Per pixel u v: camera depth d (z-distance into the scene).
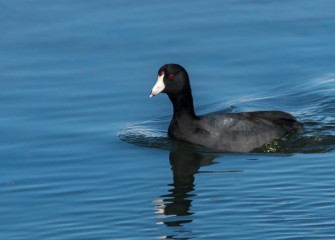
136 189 16.66
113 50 21.52
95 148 18.27
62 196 16.38
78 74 20.75
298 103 20.12
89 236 14.90
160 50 21.53
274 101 20.19
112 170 17.41
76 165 17.59
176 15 22.75
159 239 14.66
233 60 21.31
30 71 20.81
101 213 15.70
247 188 16.47
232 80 20.80
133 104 19.92
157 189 16.64
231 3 23.36
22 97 19.92
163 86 18.69
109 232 15.02
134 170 17.42
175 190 16.56
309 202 15.75
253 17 22.80
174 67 18.69
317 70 21.08
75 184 16.83
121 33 22.06
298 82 20.73
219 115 18.86
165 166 17.62
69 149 18.19
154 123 19.47
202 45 21.77
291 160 17.70
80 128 18.95
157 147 18.45
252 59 21.36
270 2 23.47
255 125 18.64
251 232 14.77
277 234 14.66
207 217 15.42
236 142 18.44
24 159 17.77
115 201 16.16
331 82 20.67
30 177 17.08
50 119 19.22
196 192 16.44
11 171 17.33
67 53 21.44
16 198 16.31
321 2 23.48
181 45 21.72
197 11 22.98
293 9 23.19
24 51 21.50
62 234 14.99
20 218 15.58
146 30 22.19
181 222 15.25
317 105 20.03
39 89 20.20
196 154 18.22
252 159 17.91
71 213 15.73
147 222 15.34
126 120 19.44
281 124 18.89
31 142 18.38
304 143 18.44
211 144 18.53
